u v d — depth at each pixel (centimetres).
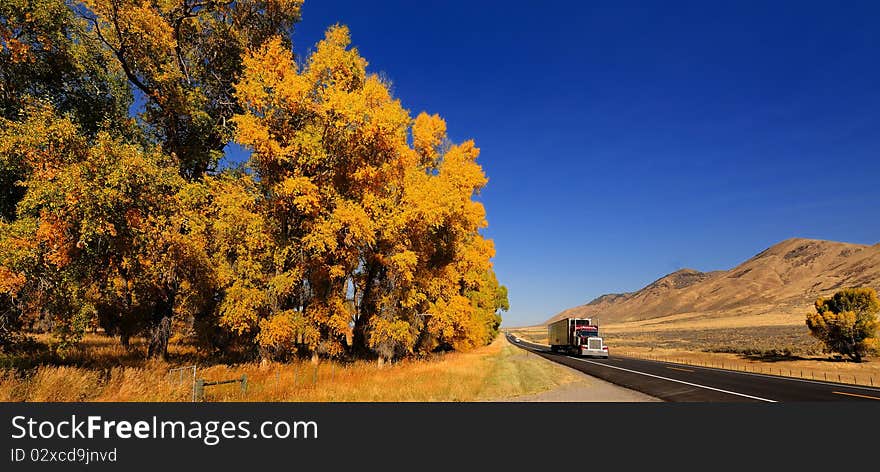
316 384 1535
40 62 1695
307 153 1816
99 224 1312
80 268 1389
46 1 1599
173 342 3152
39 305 1388
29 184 1273
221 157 2203
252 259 1823
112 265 1514
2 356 1395
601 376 2225
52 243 1271
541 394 1480
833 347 3519
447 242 2783
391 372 2006
